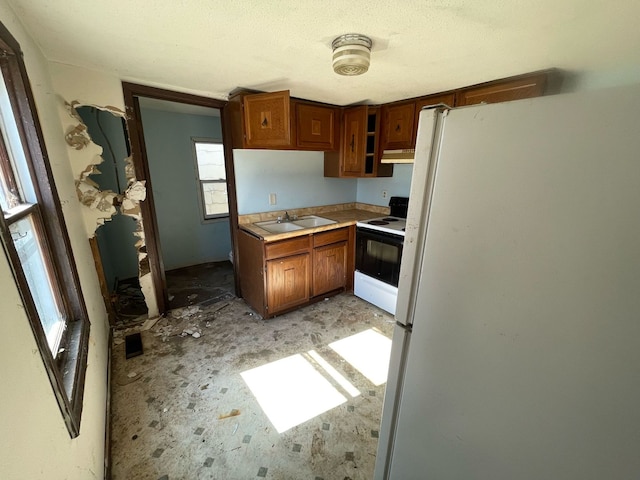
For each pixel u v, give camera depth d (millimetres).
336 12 1077
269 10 1064
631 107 405
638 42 1353
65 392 874
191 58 1583
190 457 1360
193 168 3771
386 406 940
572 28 1211
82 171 2008
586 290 489
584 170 462
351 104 2818
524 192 539
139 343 2191
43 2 1004
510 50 1460
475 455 722
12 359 610
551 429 574
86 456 1010
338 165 3084
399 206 3146
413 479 904
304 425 1541
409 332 833
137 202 2287
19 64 1104
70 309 1350
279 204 3102
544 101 488
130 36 1307
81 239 1835
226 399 1704
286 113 2125
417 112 2512
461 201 639
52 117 1616
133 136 2148
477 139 589
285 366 1997
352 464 1346
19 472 569
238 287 3021
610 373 481
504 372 630
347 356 2113
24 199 1151
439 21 1147
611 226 447
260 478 1277
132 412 1601
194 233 3953
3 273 636
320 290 2885
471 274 651
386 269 2689
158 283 2555
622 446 485
